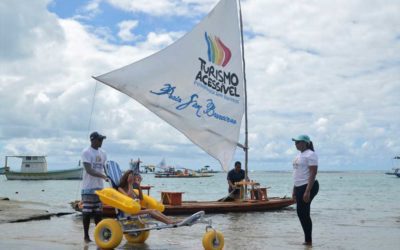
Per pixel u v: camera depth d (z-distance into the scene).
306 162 8.37
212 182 70.94
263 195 16.02
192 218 7.74
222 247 7.73
